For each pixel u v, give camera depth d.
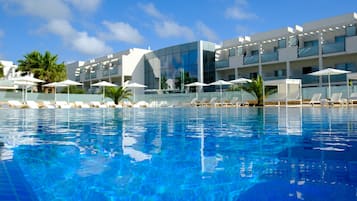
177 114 16.11
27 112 18.58
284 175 3.57
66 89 36.88
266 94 25.81
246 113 15.73
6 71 47.09
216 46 37.66
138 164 4.21
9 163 4.20
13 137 6.88
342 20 27.84
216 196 2.97
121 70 42.12
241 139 6.38
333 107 19.97
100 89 39.72
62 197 2.96
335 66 29.67
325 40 29.94
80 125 9.83
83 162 4.33
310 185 3.20
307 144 5.59
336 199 2.79
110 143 5.99
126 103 29.58
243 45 34.19
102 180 3.49
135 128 8.79
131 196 3.00
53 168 3.98
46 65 36.97
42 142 6.13
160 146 5.62
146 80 43.50
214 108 24.19
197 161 4.36
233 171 3.80
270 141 6.02
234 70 36.25
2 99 26.16
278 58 31.02
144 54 43.91
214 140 6.28
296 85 24.06
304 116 12.38
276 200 2.82
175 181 3.43
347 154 4.66
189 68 37.22
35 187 3.21
